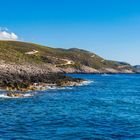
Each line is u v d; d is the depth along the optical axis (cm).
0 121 3659
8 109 4616
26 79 9206
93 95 7388
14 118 3884
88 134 3108
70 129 3319
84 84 11225
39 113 4347
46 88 8356
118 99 6631
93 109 4912
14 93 6369
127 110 4872
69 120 3853
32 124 3531
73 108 4969
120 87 10650
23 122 3634
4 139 2823
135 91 8969
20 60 12594
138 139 2945
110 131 3262
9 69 9531
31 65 12538
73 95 7150
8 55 12588
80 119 3947
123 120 3931
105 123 3703
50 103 5500
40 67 13188
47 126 3444
